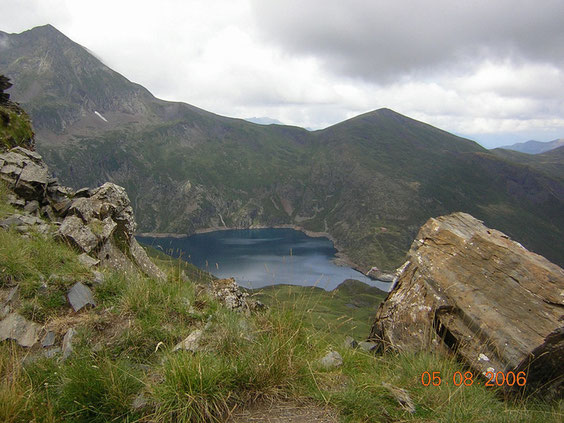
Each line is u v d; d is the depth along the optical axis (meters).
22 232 9.27
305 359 5.87
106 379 4.48
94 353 5.29
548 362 6.69
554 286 7.34
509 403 6.19
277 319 6.79
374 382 5.58
